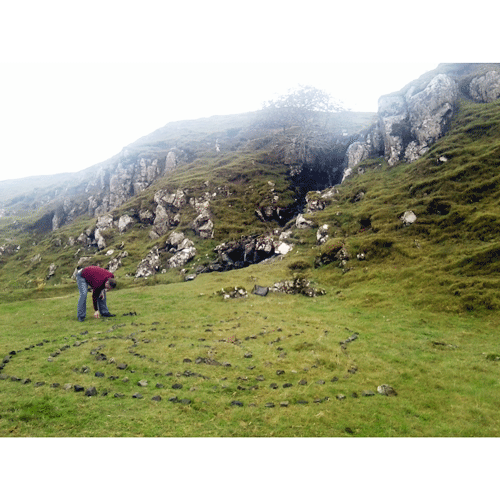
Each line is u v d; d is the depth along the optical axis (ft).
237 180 264.31
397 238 110.01
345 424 29.55
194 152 393.09
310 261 123.75
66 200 404.77
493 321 63.52
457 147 155.22
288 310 76.48
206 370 41.52
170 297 89.45
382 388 37.11
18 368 40.32
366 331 61.62
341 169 271.90
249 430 28.07
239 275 117.39
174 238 198.90
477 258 82.94
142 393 34.19
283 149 314.96
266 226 208.74
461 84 206.08
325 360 45.52
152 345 50.37
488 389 38.24
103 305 70.08
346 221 146.20
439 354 50.14
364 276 97.55
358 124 354.33
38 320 66.85
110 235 253.65
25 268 277.03
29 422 27.48
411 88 229.04
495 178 113.29
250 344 52.21
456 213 107.34
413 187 139.95
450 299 73.31
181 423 28.53
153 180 368.07
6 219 417.28
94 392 33.30
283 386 37.35
